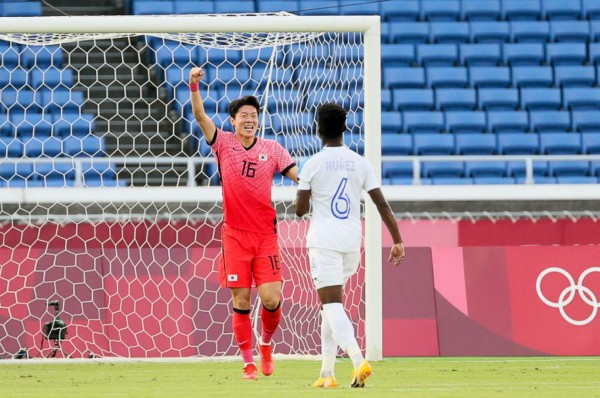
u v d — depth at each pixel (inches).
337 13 2881.4
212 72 2506.2
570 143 2534.5
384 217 815.1
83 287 1328.7
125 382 918.4
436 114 2596.0
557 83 2763.3
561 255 1350.9
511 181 2411.4
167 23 1229.1
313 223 805.9
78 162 1908.2
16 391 815.1
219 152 895.1
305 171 804.0
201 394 759.7
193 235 1689.2
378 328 1208.8
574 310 1323.8
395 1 2906.0
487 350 1291.8
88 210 1873.8
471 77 2741.1
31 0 2790.4
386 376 979.3
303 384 866.8
